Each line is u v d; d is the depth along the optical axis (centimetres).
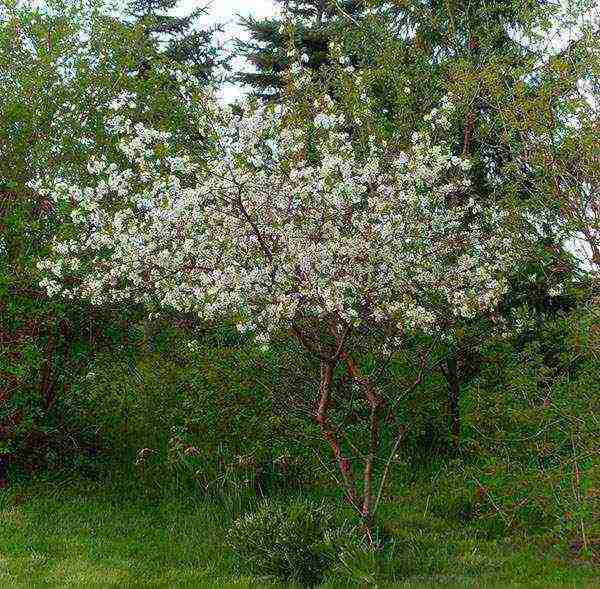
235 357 894
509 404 812
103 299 796
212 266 695
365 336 800
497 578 655
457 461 861
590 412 716
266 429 892
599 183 761
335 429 768
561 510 727
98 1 921
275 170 709
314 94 909
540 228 844
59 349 905
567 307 970
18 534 729
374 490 905
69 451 939
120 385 983
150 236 684
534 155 800
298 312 711
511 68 873
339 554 657
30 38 888
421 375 800
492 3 971
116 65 924
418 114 950
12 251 865
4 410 863
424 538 757
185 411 952
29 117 851
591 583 629
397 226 674
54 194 723
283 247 688
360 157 805
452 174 867
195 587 617
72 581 620
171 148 755
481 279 744
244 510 805
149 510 830
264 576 657
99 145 873
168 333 932
